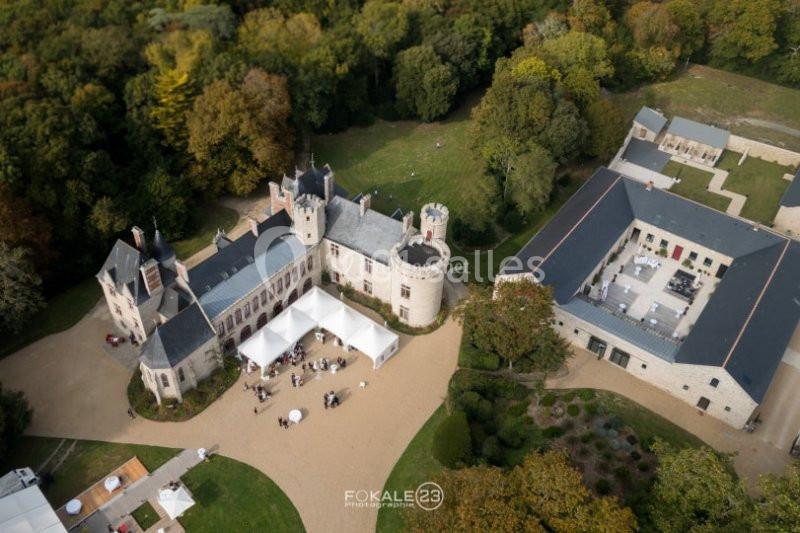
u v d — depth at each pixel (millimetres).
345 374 85000
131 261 79562
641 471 72500
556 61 129125
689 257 104188
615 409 80438
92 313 91875
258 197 116125
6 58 103750
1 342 86688
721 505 58812
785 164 129875
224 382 82250
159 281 80625
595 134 121938
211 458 74500
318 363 85625
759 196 121125
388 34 139500
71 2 122500
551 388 83250
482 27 148625
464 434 72625
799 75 153375
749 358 78438
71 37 110062
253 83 110125
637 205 107750
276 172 112938
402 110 140625
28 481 68625
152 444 75625
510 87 115812
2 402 72375
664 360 80875
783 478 59406
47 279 93500
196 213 108188
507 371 85750
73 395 80562
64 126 95000
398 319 93250
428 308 89938
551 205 117500
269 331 85312
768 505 56469
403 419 79812
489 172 116000
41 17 114188
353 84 136625
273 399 81250
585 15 148250
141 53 114250
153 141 106938
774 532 54812
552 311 79812
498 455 73500
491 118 115688
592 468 72875
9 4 115125
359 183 121938
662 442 65125
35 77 101562
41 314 91125
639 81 156250
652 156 131000
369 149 133000
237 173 110188
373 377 84812
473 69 147375
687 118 144625
